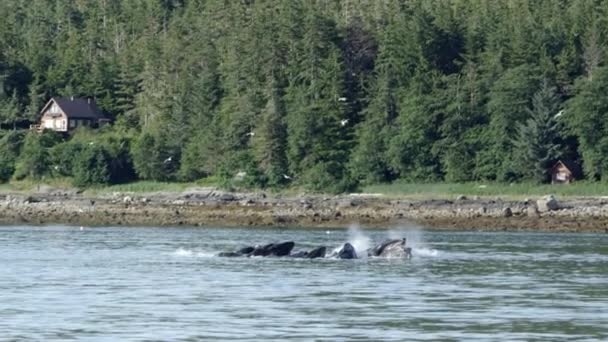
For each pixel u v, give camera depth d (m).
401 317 141.75
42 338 124.50
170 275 192.12
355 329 132.25
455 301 158.25
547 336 128.12
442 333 129.88
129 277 188.62
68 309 147.12
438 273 198.75
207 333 128.62
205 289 171.00
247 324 135.25
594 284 181.50
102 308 148.25
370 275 194.00
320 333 129.25
